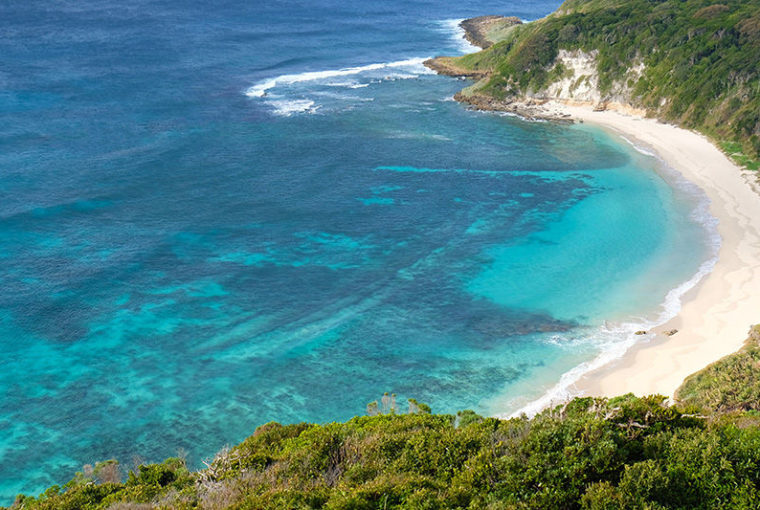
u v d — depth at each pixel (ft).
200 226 213.87
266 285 182.39
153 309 169.07
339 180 255.91
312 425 104.42
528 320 165.48
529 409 131.34
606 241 208.13
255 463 88.07
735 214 222.89
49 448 124.06
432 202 239.50
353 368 147.95
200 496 78.28
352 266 194.08
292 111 338.34
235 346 155.74
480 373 144.66
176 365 148.56
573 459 70.74
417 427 95.35
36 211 214.90
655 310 166.50
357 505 68.39
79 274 182.29
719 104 301.02
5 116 297.33
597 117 336.70
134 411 134.31
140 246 198.80
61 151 264.11
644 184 253.44
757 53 302.45
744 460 69.36
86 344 154.51
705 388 124.16
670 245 203.21
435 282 185.47
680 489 68.03
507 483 70.49
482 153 289.74
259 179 252.83
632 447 73.61
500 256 200.44
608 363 144.77
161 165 258.78
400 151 289.33
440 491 71.15
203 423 131.54
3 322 160.25
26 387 140.15
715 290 173.78
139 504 77.00
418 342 157.48
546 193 247.50
